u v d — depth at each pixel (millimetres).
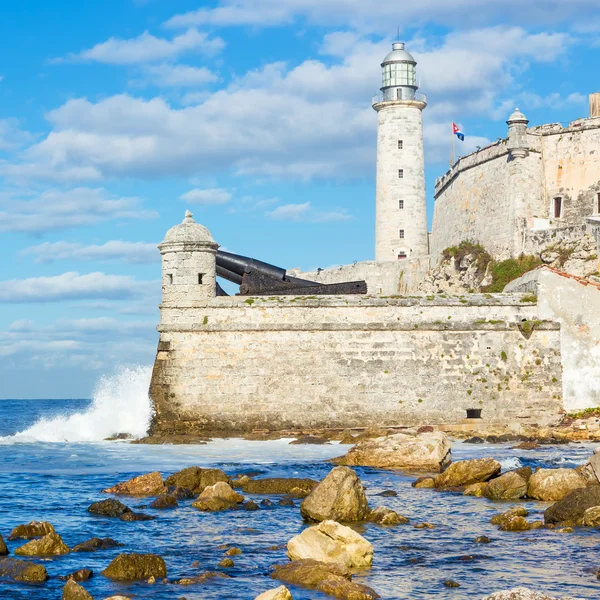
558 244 64312
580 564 19625
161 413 43281
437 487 29078
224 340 43469
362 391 43406
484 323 44406
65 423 44125
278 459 35125
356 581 18578
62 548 20875
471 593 17766
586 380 44719
